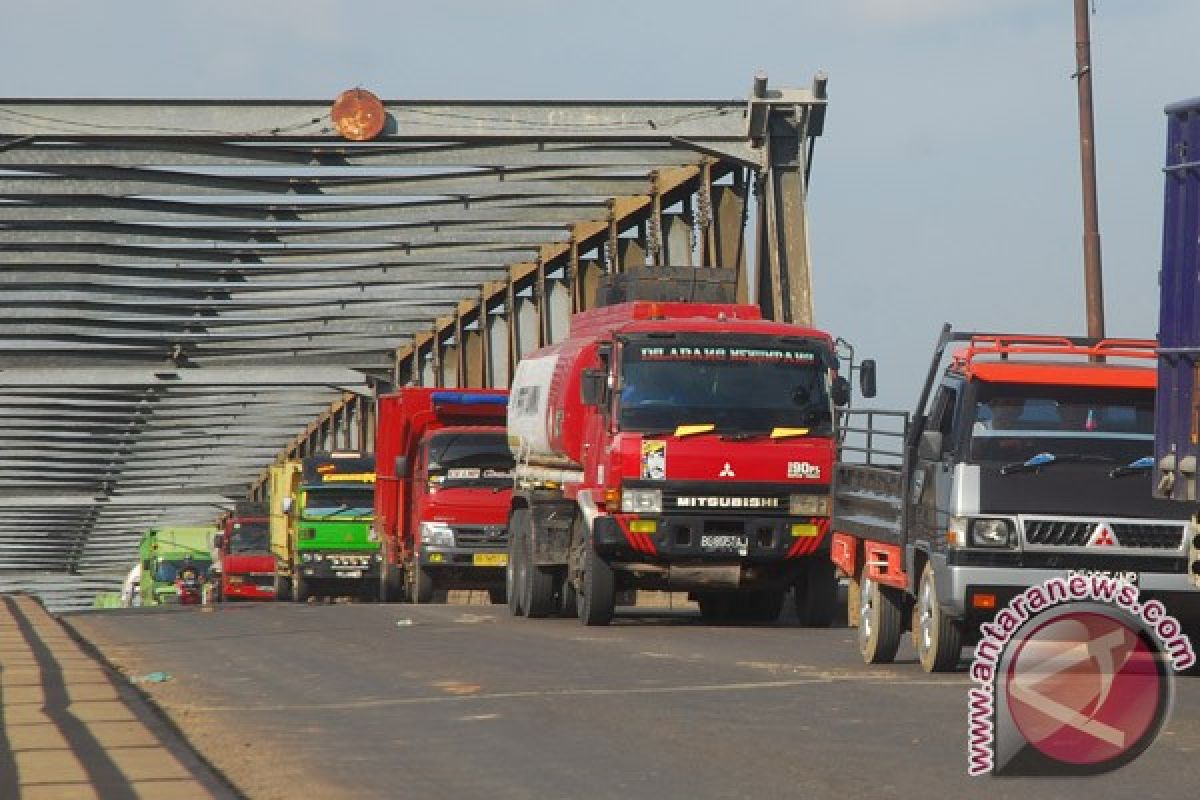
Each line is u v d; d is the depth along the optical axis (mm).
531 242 94125
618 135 77312
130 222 85250
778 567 52156
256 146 77812
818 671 34750
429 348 120250
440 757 22953
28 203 83812
